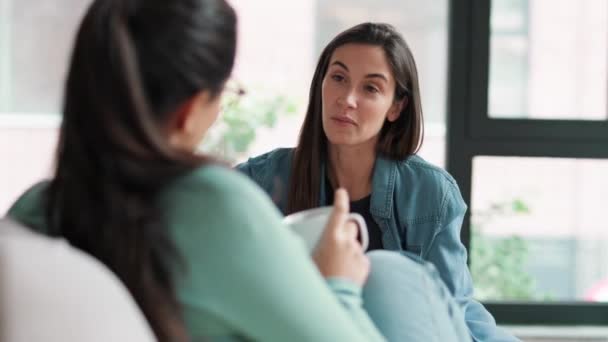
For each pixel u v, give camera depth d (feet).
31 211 3.92
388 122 7.51
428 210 7.39
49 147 13.33
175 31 3.51
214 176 3.48
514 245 12.19
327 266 4.05
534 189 12.04
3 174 13.33
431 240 7.37
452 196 7.45
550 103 11.96
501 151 11.71
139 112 3.43
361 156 7.48
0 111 13.23
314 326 3.49
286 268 3.47
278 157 7.77
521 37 11.81
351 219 4.24
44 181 4.12
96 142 3.44
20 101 13.24
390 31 7.41
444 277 7.30
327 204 7.63
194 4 3.57
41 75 13.25
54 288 2.95
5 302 2.91
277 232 3.50
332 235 4.11
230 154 12.99
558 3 11.88
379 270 4.59
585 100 11.97
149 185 3.43
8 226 3.62
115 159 3.43
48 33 13.20
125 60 3.43
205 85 3.60
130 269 3.42
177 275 3.47
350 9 13.47
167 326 3.44
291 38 13.43
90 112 3.44
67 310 2.92
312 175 7.56
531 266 12.26
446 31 11.93
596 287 12.26
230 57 3.71
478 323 7.03
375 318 4.56
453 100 11.64
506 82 11.84
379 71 7.20
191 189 3.45
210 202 3.43
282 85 13.39
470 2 11.55
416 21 13.35
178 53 3.51
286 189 7.67
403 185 7.45
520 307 11.93
